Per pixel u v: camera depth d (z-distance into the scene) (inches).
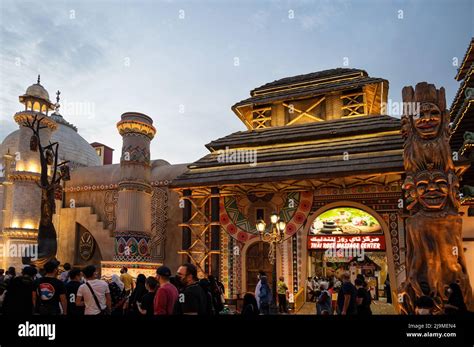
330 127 759.7
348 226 717.3
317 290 701.9
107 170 986.7
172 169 920.3
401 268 657.6
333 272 810.2
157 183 915.4
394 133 692.1
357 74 834.2
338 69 884.0
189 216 749.9
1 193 956.6
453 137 669.9
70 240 955.3
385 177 664.4
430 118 438.6
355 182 709.9
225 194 787.4
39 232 671.1
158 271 257.0
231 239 775.1
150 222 828.6
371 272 788.6
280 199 764.0
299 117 851.4
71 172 1019.3
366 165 626.5
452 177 426.3
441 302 395.9
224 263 770.2
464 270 406.3
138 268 765.9
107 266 769.6
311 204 743.7
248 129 926.4
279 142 778.8
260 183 684.1
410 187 439.2
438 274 406.6
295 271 725.9
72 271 309.1
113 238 908.0
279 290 609.0
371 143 676.1
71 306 291.0
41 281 276.8
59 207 976.3
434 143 435.2
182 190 761.0
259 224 563.2
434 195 420.5
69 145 1145.4
